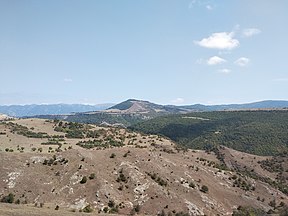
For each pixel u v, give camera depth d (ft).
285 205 614.75
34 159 533.14
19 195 446.60
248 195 631.97
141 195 501.56
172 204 496.64
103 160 574.56
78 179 497.46
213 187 609.42
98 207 447.42
